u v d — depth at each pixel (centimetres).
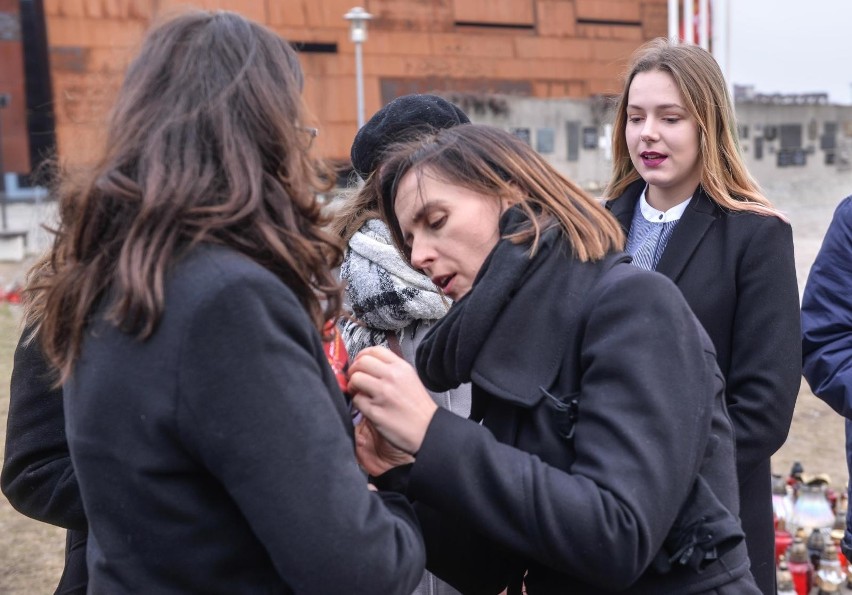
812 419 653
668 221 224
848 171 2283
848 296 223
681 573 129
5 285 1206
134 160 117
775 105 2180
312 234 124
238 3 1576
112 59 133
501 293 130
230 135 116
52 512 157
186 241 112
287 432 106
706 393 126
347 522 108
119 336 112
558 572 137
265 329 108
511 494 119
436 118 218
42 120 1543
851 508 231
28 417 159
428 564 149
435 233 140
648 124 216
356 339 227
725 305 204
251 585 115
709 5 660
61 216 123
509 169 139
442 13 1759
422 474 122
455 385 143
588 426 123
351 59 1681
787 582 319
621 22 1927
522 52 1841
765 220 204
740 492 200
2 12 1534
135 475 110
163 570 113
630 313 125
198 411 106
